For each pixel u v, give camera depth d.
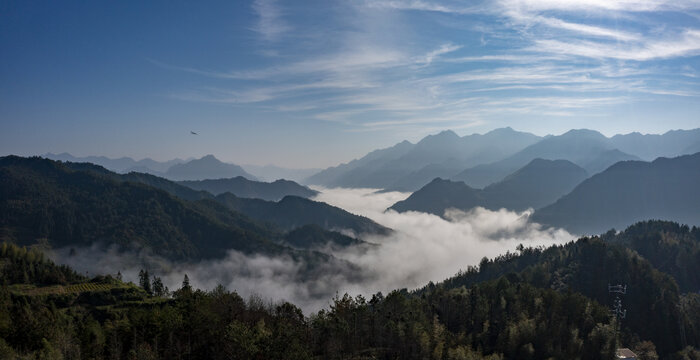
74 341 138.88
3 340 127.25
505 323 185.88
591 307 194.50
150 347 136.88
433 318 188.62
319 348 150.25
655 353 188.88
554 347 171.88
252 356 125.81
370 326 166.75
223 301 167.12
